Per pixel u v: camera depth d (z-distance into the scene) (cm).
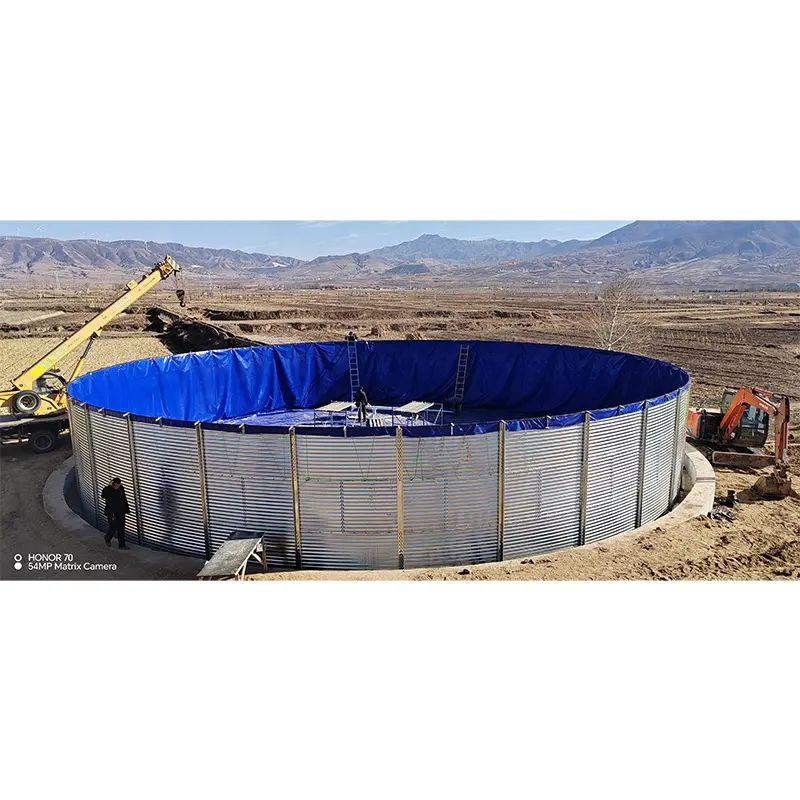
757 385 3603
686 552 1396
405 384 2703
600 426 1418
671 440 1634
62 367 3966
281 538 1342
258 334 5972
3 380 3519
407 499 1308
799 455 2191
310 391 2655
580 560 1352
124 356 4409
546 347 2469
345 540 1323
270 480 1323
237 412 2494
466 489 1324
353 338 2688
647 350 4850
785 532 1530
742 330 6034
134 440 1423
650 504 1591
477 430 1304
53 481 1809
